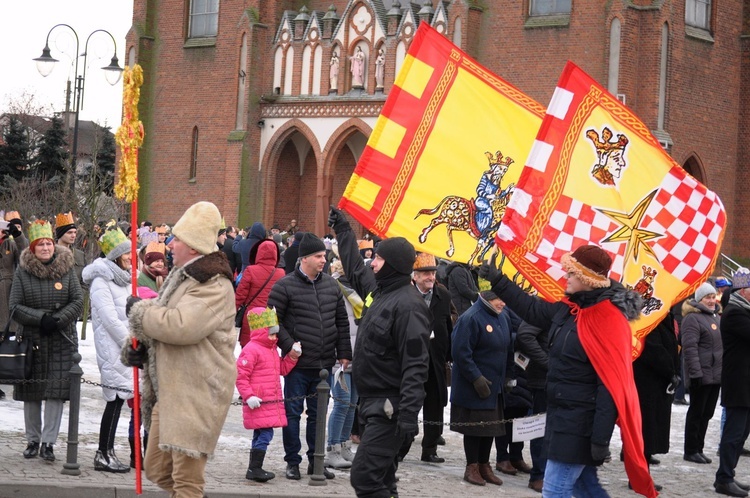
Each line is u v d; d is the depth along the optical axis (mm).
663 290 10625
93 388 16750
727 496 12492
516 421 11570
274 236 31547
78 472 10742
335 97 42438
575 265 8352
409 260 8609
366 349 8586
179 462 7676
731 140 39719
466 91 11102
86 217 28344
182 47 47344
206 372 7691
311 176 45188
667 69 37094
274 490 10930
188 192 47031
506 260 10766
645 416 12719
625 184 10305
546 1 38469
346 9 42281
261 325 11359
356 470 8508
